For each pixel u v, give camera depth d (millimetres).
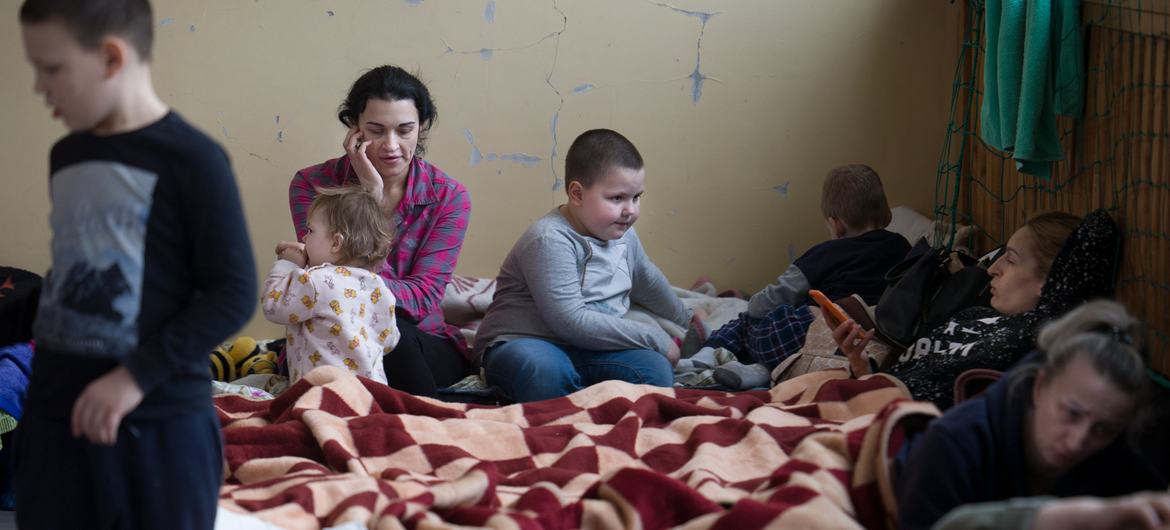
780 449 2236
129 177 1459
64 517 1509
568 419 2512
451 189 3121
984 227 3471
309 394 2449
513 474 2270
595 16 3586
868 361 2738
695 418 2406
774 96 3652
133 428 1479
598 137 2922
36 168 3539
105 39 1420
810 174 3693
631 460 2270
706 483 1993
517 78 3609
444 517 1938
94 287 1460
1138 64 2512
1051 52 2740
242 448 2301
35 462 1510
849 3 3615
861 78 3648
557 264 2900
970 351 2443
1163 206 2414
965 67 3520
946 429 1648
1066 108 2756
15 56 3486
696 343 3361
